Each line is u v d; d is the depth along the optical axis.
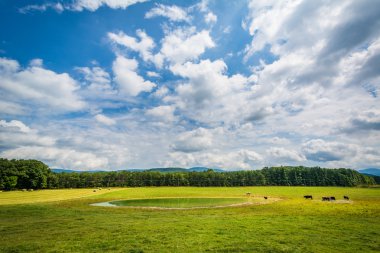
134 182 177.00
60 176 163.75
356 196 77.75
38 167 144.38
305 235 23.64
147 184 178.25
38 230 27.36
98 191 115.12
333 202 58.00
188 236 23.38
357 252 18.69
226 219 33.38
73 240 22.52
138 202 66.19
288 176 189.62
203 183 179.62
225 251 19.03
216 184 178.25
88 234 24.80
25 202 62.72
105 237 23.38
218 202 65.06
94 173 177.38
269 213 40.72
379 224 29.11
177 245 20.45
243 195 90.06
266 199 72.56
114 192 107.56
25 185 134.38
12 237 24.20
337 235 23.69
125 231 25.89
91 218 36.19
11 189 127.44
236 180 181.62
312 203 56.47
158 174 186.12
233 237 22.92
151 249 19.53
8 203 59.28
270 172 194.62
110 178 177.12
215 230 25.86
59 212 43.62
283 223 29.67
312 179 184.75
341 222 30.33
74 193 101.69
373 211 40.16
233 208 50.22
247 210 46.16
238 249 19.44
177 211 45.88
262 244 20.66
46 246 20.75
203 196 86.94
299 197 78.00
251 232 24.91
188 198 79.38
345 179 177.00
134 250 19.28
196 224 29.39
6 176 124.62
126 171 195.25
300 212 41.06
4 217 37.88
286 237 22.86
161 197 83.38
